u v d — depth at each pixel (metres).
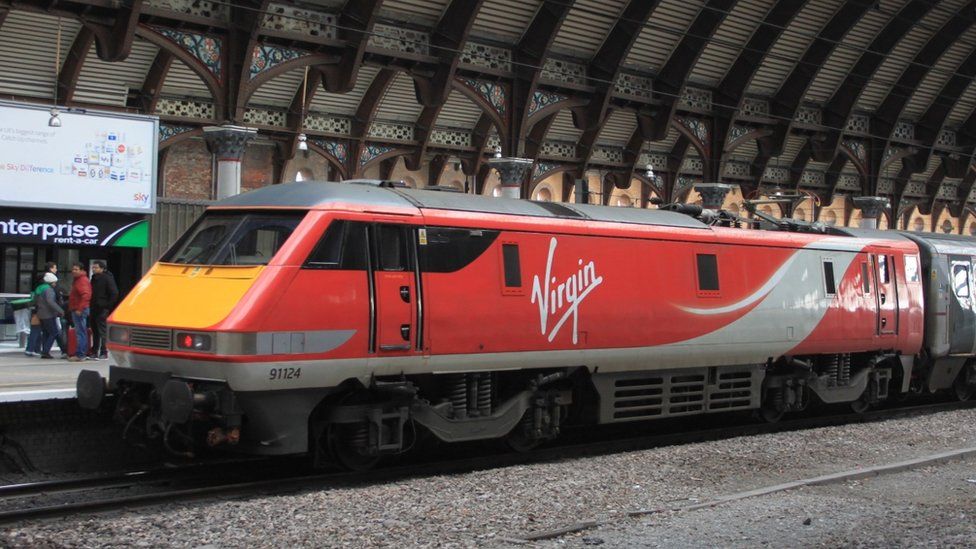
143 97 28.34
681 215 15.80
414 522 9.18
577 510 9.89
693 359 15.26
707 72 36.03
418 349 11.87
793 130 39.66
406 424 12.42
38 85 26.73
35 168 21.53
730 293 15.70
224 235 11.59
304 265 10.96
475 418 12.72
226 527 8.90
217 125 24.58
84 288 19.56
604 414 14.30
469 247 12.47
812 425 17.69
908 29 37.25
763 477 12.02
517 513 9.68
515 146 30.75
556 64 32.12
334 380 11.21
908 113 44.06
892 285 18.88
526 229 13.09
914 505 10.30
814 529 9.10
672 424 17.73
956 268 20.70
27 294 23.72
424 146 33.31
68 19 24.94
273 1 25.61
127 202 22.69
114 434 13.08
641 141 37.78
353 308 11.29
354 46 26.34
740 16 34.16
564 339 13.40
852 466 12.78
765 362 16.61
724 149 36.78
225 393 10.54
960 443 14.90
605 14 30.81
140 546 8.27
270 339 10.62
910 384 20.66
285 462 13.01
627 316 14.18
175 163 30.31
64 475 12.40
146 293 11.61
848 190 46.78
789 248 16.81
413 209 12.05
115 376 11.66
